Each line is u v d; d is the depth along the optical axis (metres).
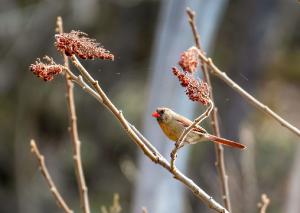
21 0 17.34
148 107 11.52
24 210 17.36
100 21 17.50
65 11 16.98
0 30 17.12
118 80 17.88
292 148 15.09
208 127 14.38
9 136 17.67
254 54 18.58
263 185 12.12
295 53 19.38
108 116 17.45
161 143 11.26
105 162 17.41
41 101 17.56
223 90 17.98
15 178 17.61
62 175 17.58
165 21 11.53
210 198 4.45
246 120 17.52
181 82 4.00
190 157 16.00
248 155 7.48
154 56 12.25
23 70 17.38
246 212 7.86
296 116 17.97
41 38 17.14
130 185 17.08
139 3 17.95
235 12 18.48
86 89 4.27
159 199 11.29
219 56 18.03
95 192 17.16
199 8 11.40
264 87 18.98
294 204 11.96
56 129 17.81
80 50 4.07
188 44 11.40
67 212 5.17
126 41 18.05
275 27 18.80
